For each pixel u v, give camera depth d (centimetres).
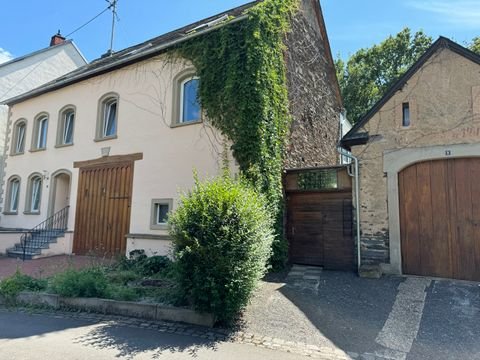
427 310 591
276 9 1057
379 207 843
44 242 1237
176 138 1052
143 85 1162
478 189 746
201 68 1009
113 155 1198
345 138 896
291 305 634
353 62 2723
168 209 1032
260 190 877
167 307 577
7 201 1589
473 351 458
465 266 738
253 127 905
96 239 1184
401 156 827
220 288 538
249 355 443
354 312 600
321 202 971
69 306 650
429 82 813
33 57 1986
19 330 530
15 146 1625
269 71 977
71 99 1392
